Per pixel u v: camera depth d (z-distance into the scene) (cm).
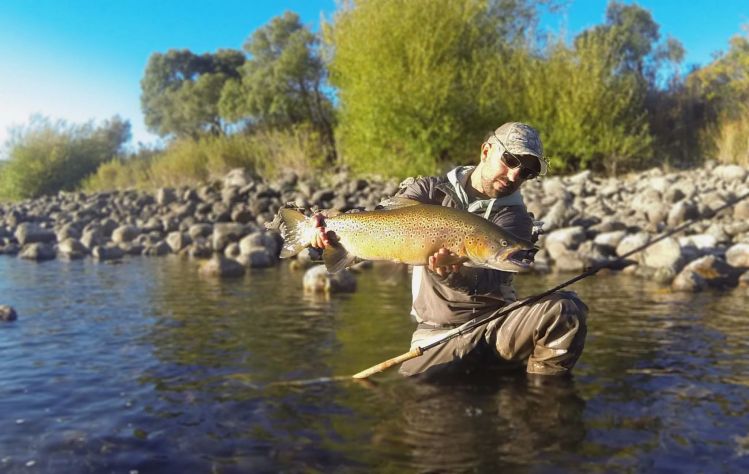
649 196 608
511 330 197
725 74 1032
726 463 135
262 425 159
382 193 781
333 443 149
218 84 1809
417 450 144
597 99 828
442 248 162
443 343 199
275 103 1354
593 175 831
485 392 183
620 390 182
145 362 215
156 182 1146
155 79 2147
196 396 181
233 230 607
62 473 135
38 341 245
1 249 621
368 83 821
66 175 1525
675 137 969
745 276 365
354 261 173
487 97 834
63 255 584
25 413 168
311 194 809
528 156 174
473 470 134
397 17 821
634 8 1374
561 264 439
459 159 842
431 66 819
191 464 138
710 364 204
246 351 229
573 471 132
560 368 196
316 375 200
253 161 1082
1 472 135
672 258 409
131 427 159
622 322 268
